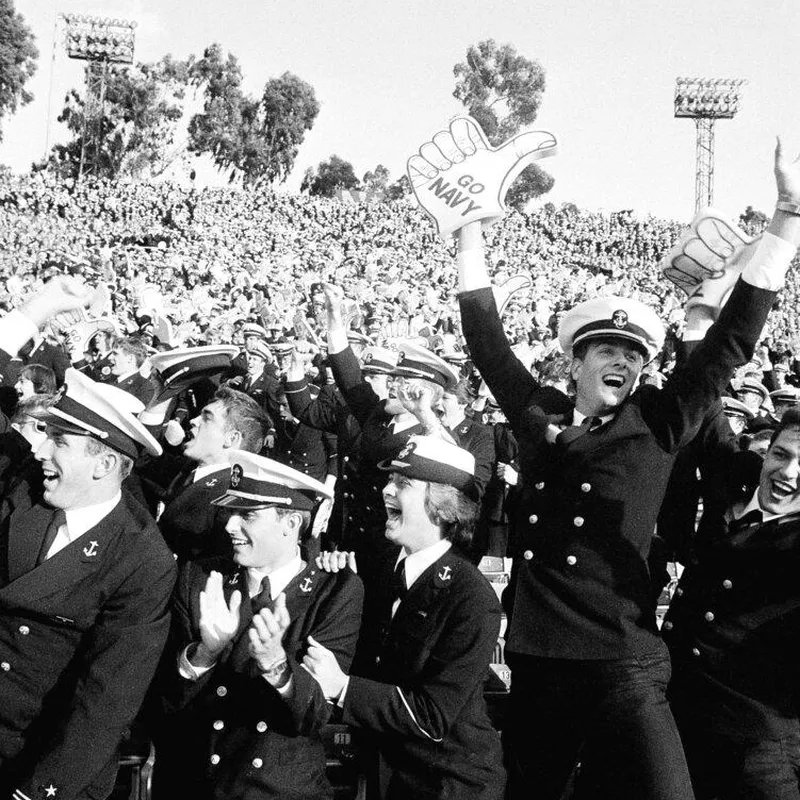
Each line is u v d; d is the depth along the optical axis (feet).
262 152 340.18
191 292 95.96
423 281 135.03
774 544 14.93
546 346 63.93
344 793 17.06
